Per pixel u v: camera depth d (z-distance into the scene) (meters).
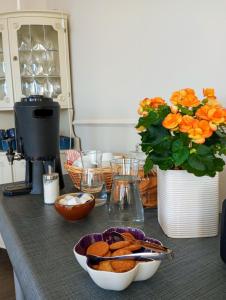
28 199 1.11
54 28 2.11
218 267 0.62
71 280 0.58
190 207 0.73
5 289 1.70
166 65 1.32
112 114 1.83
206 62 1.10
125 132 1.74
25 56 2.18
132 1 1.51
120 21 1.63
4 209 1.00
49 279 0.58
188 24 1.17
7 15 2.07
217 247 0.70
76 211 0.85
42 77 2.23
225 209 0.61
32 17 2.07
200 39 1.12
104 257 0.55
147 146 0.74
